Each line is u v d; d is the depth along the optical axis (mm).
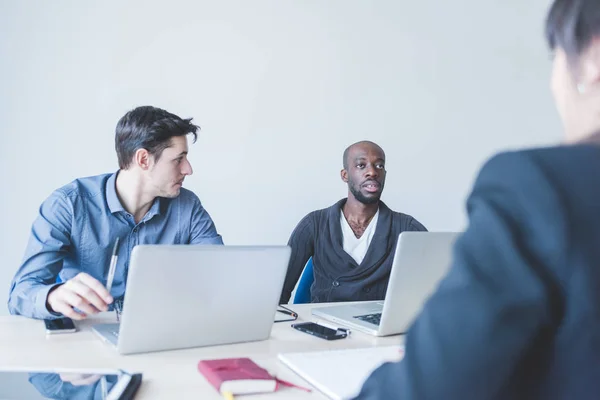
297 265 2176
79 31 2557
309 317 1455
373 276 2104
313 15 2859
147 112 1663
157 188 1697
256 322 1130
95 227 1667
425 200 3090
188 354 1021
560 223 355
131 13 2619
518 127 3262
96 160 2604
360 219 2230
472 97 3162
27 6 2482
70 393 741
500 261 368
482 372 355
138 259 929
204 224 1876
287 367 960
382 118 2994
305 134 2867
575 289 351
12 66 2473
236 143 2764
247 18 2764
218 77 2730
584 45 438
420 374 370
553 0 477
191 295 1008
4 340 1088
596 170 380
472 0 3135
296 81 2846
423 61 3059
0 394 728
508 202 384
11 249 2502
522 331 356
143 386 833
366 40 2951
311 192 2887
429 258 1230
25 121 2500
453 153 3135
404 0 3008
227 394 796
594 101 437
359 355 1018
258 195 2807
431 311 385
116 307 1401
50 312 1212
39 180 2529
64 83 2545
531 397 388
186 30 2689
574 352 366
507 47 3213
